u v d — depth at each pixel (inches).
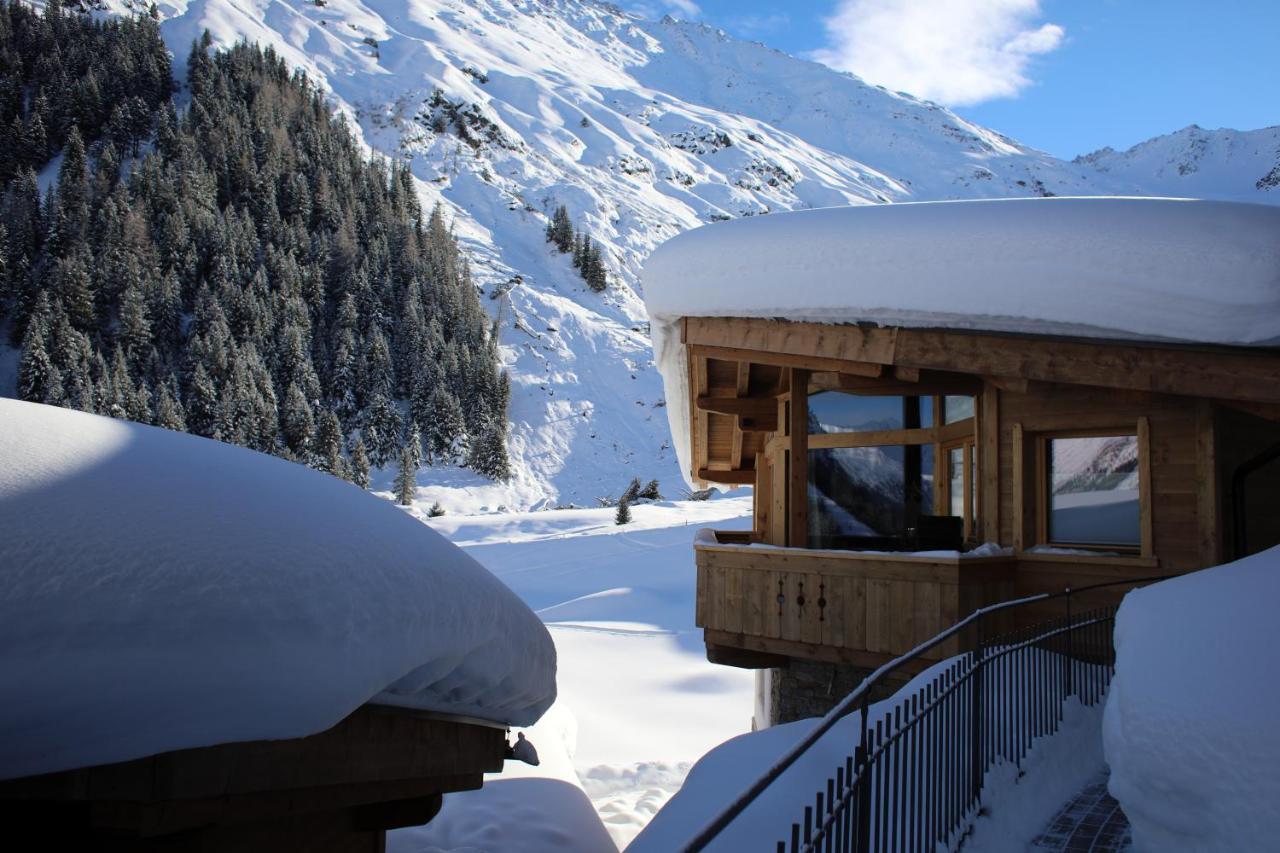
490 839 252.4
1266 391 242.1
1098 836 195.9
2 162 4589.1
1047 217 258.1
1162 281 236.2
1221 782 129.9
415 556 102.5
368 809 144.3
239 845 115.3
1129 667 162.1
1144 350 257.8
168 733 73.1
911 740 174.1
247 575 79.6
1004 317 263.0
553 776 305.1
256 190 4416.8
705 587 397.1
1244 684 140.2
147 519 80.9
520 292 4913.9
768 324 321.7
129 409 3137.3
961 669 212.4
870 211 295.0
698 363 425.1
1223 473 310.0
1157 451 322.3
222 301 3663.9
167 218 3900.1
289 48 7751.0
